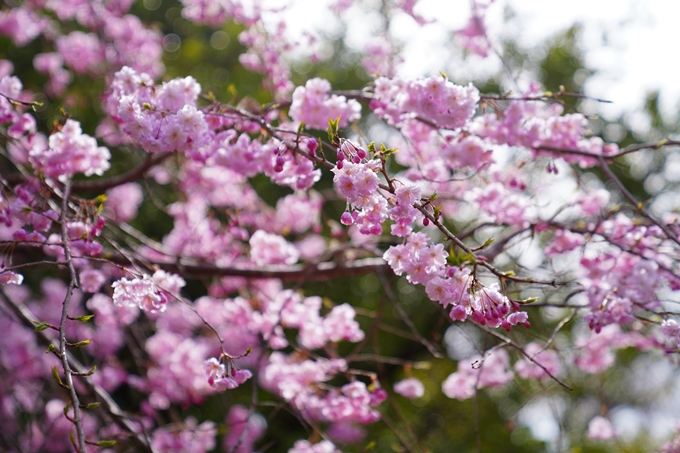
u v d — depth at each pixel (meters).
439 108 2.82
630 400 9.05
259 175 8.02
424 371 8.80
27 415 5.24
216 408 7.32
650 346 4.04
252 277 3.98
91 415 5.00
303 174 2.75
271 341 3.64
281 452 7.52
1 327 5.36
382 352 8.46
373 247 3.86
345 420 3.61
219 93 8.28
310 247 5.87
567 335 7.54
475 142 3.12
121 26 5.77
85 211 2.95
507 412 8.63
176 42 9.00
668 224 3.25
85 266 3.34
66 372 1.89
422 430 8.38
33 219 2.77
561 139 3.48
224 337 5.16
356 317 8.44
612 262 3.33
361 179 2.05
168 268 3.87
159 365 5.18
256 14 4.07
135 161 6.62
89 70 6.34
